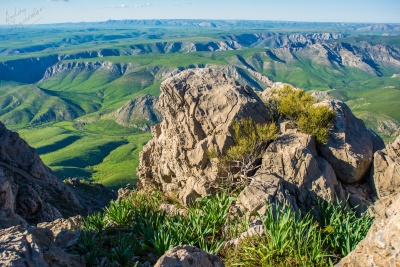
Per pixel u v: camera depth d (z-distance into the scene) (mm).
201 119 20016
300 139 18344
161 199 21703
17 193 39875
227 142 18938
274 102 22625
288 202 15781
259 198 15664
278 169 17484
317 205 16328
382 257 8383
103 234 15586
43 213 40344
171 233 13375
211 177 18828
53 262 9352
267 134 18562
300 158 17141
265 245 12383
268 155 17953
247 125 19016
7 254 7715
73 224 17859
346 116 21531
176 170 21609
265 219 13672
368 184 18922
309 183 16750
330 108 20859
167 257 8883
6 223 16547
